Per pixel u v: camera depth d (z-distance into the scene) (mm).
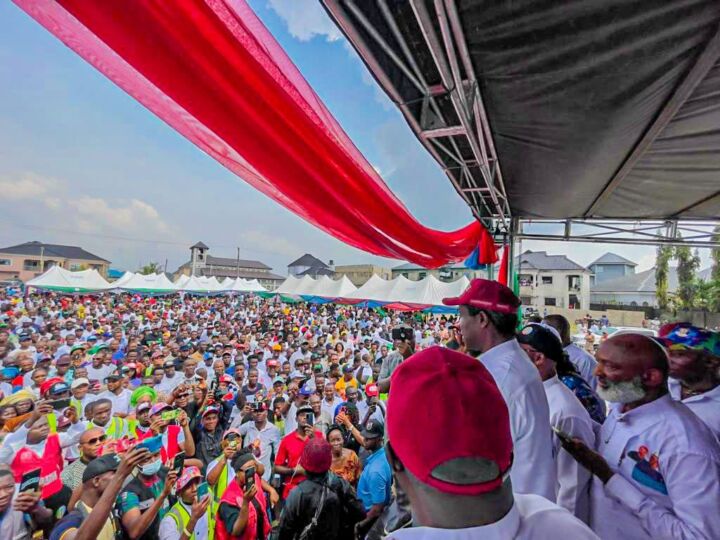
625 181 4742
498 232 7062
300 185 2283
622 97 2605
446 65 2258
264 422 5168
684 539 1326
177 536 2854
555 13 1883
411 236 3928
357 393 6461
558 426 1870
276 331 15297
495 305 1720
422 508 652
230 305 33000
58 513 3098
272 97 1575
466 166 4102
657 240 6742
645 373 1604
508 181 4891
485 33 2055
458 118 2939
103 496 2250
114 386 5938
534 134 3363
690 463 1396
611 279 48156
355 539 2891
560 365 2529
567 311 28219
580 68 2326
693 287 25453
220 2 1176
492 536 604
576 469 1829
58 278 26750
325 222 3020
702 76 2334
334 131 2027
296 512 2713
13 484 2576
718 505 1322
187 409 5215
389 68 2451
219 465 3637
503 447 645
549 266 41375
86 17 1084
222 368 7824
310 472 2822
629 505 1504
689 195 5105
